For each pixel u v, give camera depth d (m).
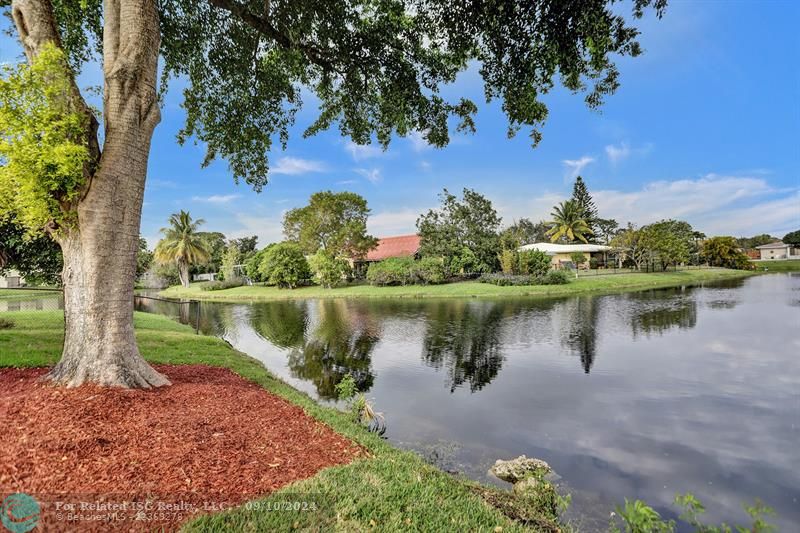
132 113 4.66
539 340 11.55
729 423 5.47
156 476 2.93
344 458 3.78
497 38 5.54
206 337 10.97
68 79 4.30
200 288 40.38
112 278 4.54
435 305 21.53
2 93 3.63
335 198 39.62
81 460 2.97
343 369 8.78
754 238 82.44
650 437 5.06
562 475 4.14
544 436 5.11
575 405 6.26
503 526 2.87
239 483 3.02
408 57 7.14
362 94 8.20
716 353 9.54
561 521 3.32
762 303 18.45
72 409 3.68
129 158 4.65
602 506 3.58
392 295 27.58
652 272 40.59
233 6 6.12
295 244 38.31
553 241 63.00
